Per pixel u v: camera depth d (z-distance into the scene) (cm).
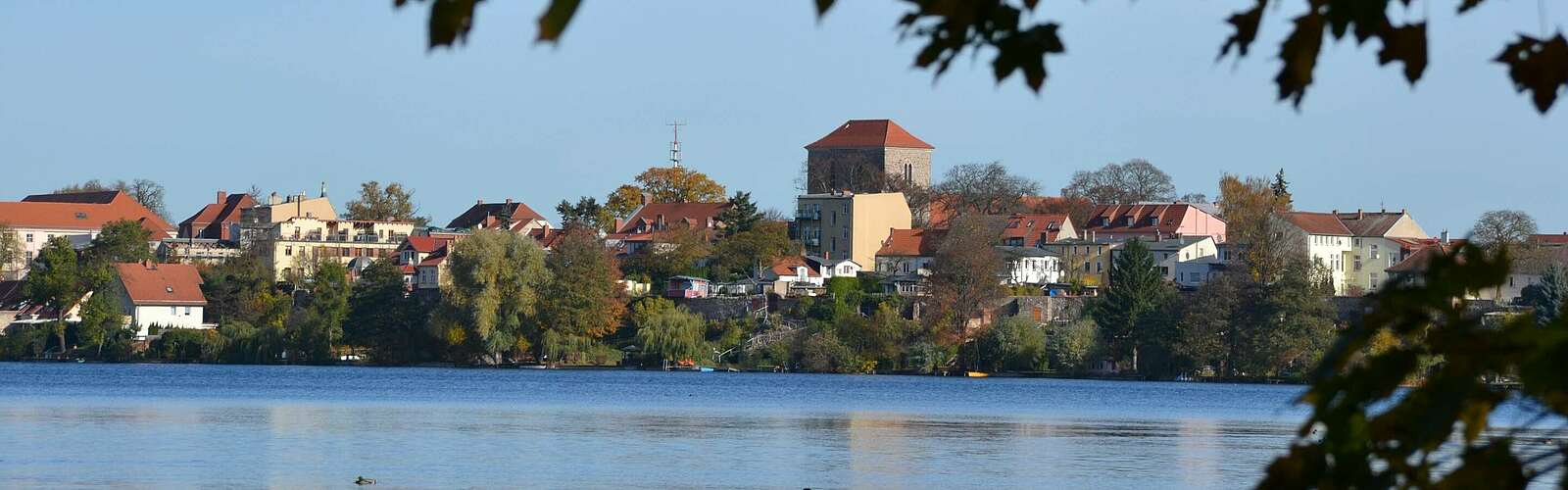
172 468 13400
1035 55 1502
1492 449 1655
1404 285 1655
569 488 12394
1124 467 14450
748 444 16775
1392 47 1562
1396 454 1662
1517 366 1558
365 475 13125
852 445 16762
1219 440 17900
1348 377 1683
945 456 15562
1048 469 14212
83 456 14375
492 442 16600
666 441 17025
